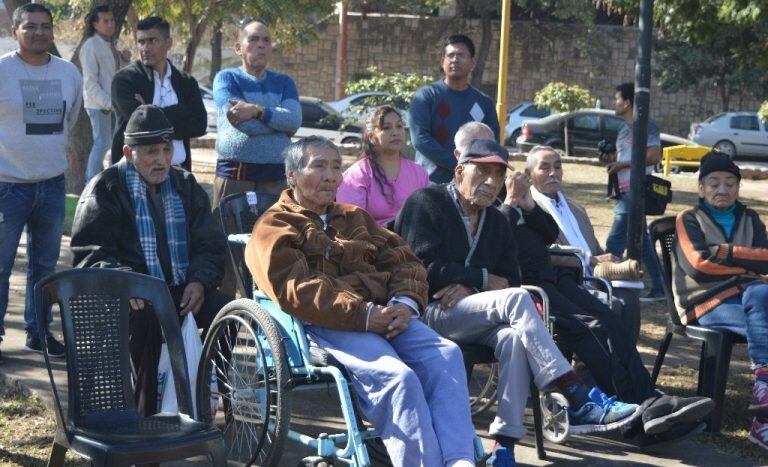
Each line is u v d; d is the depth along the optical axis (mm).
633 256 7262
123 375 3910
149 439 3471
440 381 4070
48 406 4992
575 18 34812
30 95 5566
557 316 5148
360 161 5773
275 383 4184
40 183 5711
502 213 5109
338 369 3979
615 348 5051
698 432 4867
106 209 4637
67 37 24375
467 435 3955
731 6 9773
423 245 4777
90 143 10539
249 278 4871
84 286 3840
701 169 5738
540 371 4418
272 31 22047
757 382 5164
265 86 6543
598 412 4770
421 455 3857
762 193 19109
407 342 4219
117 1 10070
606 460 4844
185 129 6395
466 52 6508
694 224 5625
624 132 8695
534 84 35062
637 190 7199
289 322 4262
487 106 6688
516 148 27453
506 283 4816
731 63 32375
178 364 3914
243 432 4516
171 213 4773
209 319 4773
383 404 3934
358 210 4512
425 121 6539
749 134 28656
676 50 33062
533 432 5211
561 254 5613
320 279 4145
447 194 4883
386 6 34906
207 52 33250
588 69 34781
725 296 5422
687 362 6750
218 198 6492
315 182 4332
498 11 33531
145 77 6328
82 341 3830
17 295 7277
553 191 6059
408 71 35125
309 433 4934
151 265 4688
